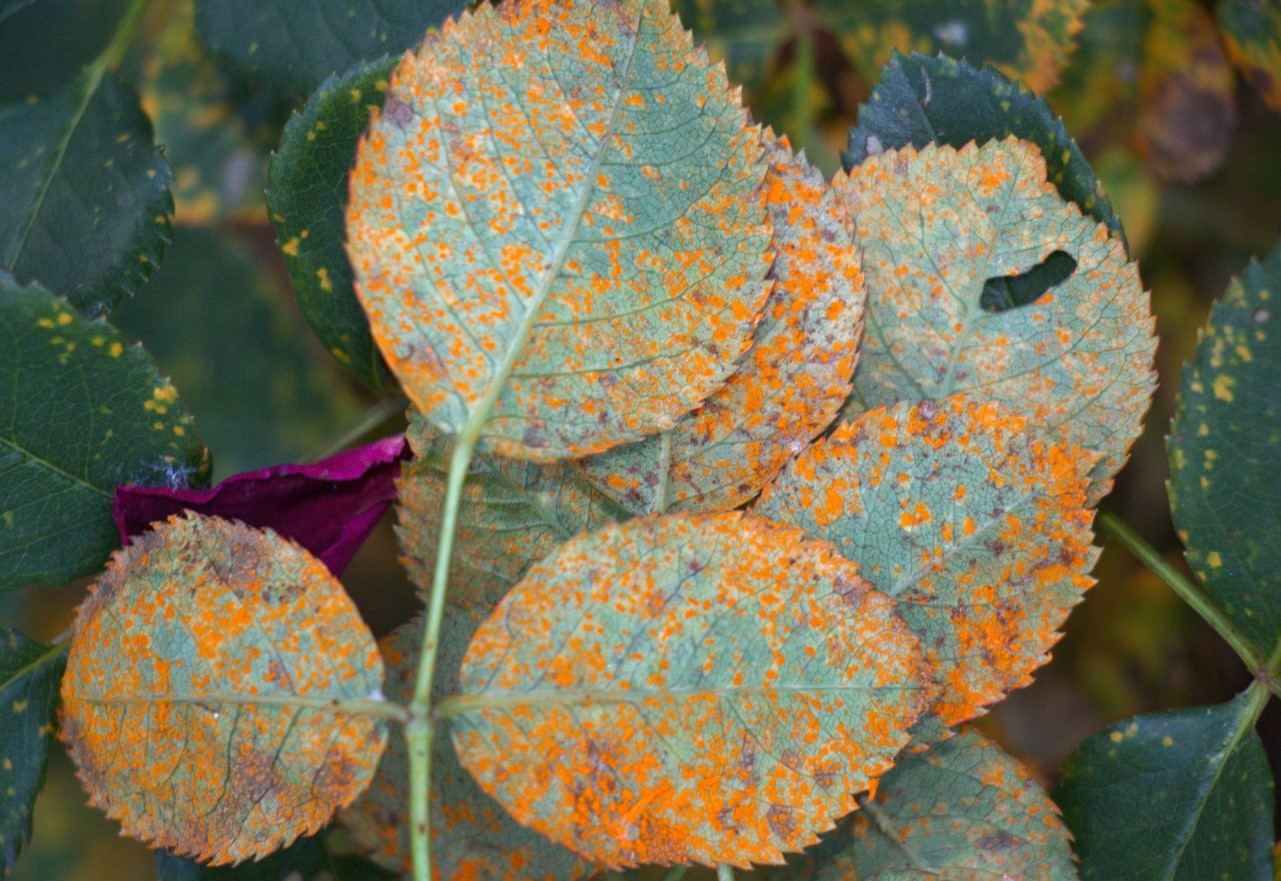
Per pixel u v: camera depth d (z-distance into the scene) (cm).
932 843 29
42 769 29
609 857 26
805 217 28
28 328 28
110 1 32
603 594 27
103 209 31
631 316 27
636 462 28
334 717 27
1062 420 29
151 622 27
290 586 27
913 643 27
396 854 29
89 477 29
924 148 29
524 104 27
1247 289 29
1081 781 30
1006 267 29
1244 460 29
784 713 27
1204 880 29
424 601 28
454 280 27
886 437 28
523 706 26
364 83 29
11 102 31
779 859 27
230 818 27
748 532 27
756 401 28
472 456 28
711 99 27
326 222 29
